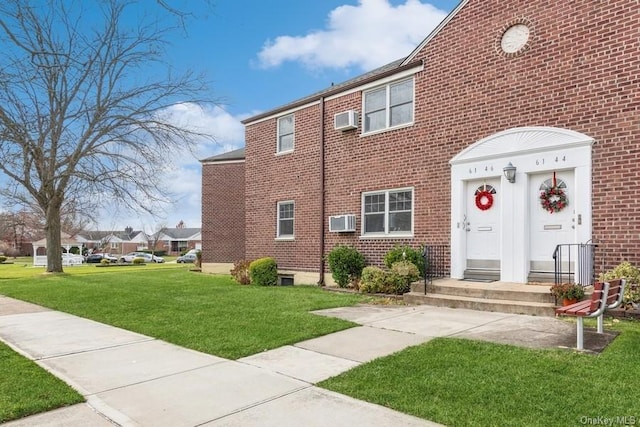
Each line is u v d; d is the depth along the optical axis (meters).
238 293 11.52
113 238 85.75
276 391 4.42
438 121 11.24
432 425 3.55
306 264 14.56
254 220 16.53
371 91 13.02
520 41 9.85
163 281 15.47
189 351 6.03
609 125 8.51
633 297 7.24
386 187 12.34
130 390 4.53
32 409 4.00
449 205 10.91
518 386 4.31
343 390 4.38
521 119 9.74
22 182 17.97
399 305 9.33
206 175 21.58
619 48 8.45
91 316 8.78
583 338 5.95
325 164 14.07
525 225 9.59
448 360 5.19
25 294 12.38
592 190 8.66
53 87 13.35
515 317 7.73
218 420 3.76
